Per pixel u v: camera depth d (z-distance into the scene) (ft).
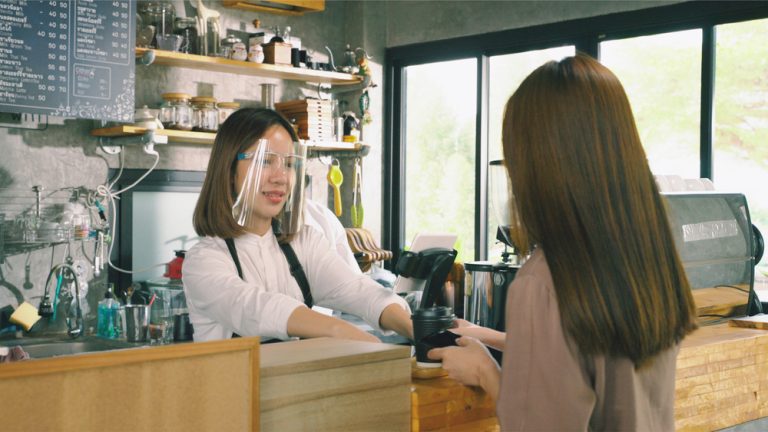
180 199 13.73
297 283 6.69
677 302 3.57
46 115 11.52
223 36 14.29
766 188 11.30
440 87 15.56
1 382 2.78
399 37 16.01
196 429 3.26
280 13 14.93
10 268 11.62
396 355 4.12
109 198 12.67
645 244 3.42
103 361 3.00
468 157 15.15
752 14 11.31
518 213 3.57
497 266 6.84
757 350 6.31
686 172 12.17
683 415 5.69
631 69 12.83
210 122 13.15
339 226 11.64
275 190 6.33
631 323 3.31
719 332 6.53
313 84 15.72
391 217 16.33
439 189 15.66
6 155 11.60
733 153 11.66
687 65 12.12
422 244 7.93
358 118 15.92
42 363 2.86
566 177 3.37
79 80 11.63
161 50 12.62
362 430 3.97
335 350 4.05
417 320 4.97
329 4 15.90
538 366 3.38
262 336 5.63
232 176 6.36
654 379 3.59
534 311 3.41
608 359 3.42
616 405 3.43
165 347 3.17
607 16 12.92
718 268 7.05
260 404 3.57
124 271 12.37
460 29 15.02
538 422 3.36
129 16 12.10
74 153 12.27
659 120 12.50
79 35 11.61
